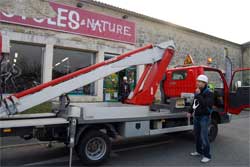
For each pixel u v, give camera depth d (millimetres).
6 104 4527
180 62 16219
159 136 8125
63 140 5113
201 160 5496
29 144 6672
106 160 5273
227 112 7812
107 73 5652
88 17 11773
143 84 6551
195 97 5738
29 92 4730
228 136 8281
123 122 5520
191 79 7125
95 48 12062
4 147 6375
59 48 11281
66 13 11078
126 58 5996
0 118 4754
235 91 8016
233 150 6504
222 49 20250
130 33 13406
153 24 14547
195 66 7262
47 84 4918
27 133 4551
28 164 5164
